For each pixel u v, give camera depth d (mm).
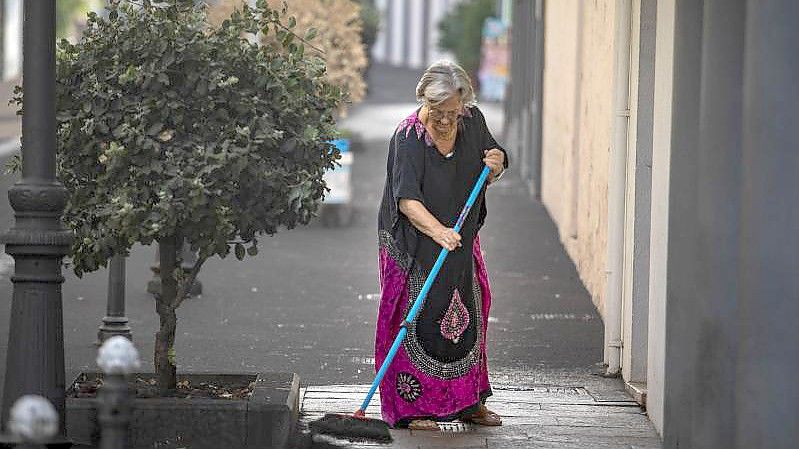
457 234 9648
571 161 20719
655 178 10469
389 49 95688
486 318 10266
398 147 9781
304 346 13570
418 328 9945
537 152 28453
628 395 11516
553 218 25016
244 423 9320
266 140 9391
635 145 11641
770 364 6711
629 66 12125
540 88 28516
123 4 9586
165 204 9117
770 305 6711
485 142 9906
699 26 8633
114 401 6461
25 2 8523
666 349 9336
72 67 9516
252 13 9812
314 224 23828
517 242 22062
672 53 9641
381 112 53969
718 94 7723
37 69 8523
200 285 16641
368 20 54281
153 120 9383
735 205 7512
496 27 57156
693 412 8281
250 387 10156
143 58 9438
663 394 9820
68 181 9578
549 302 16531
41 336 8648
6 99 50312
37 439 5586
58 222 8703
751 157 6902
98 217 9398
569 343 13930
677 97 9039
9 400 8656
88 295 16266
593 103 17422
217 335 14086
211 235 9344
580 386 11875
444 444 9633
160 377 9898
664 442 9328
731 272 7543
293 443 9555
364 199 27766
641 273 11602
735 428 7273
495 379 12117
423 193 9797
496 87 59469
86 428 9281
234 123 9508
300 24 23781
